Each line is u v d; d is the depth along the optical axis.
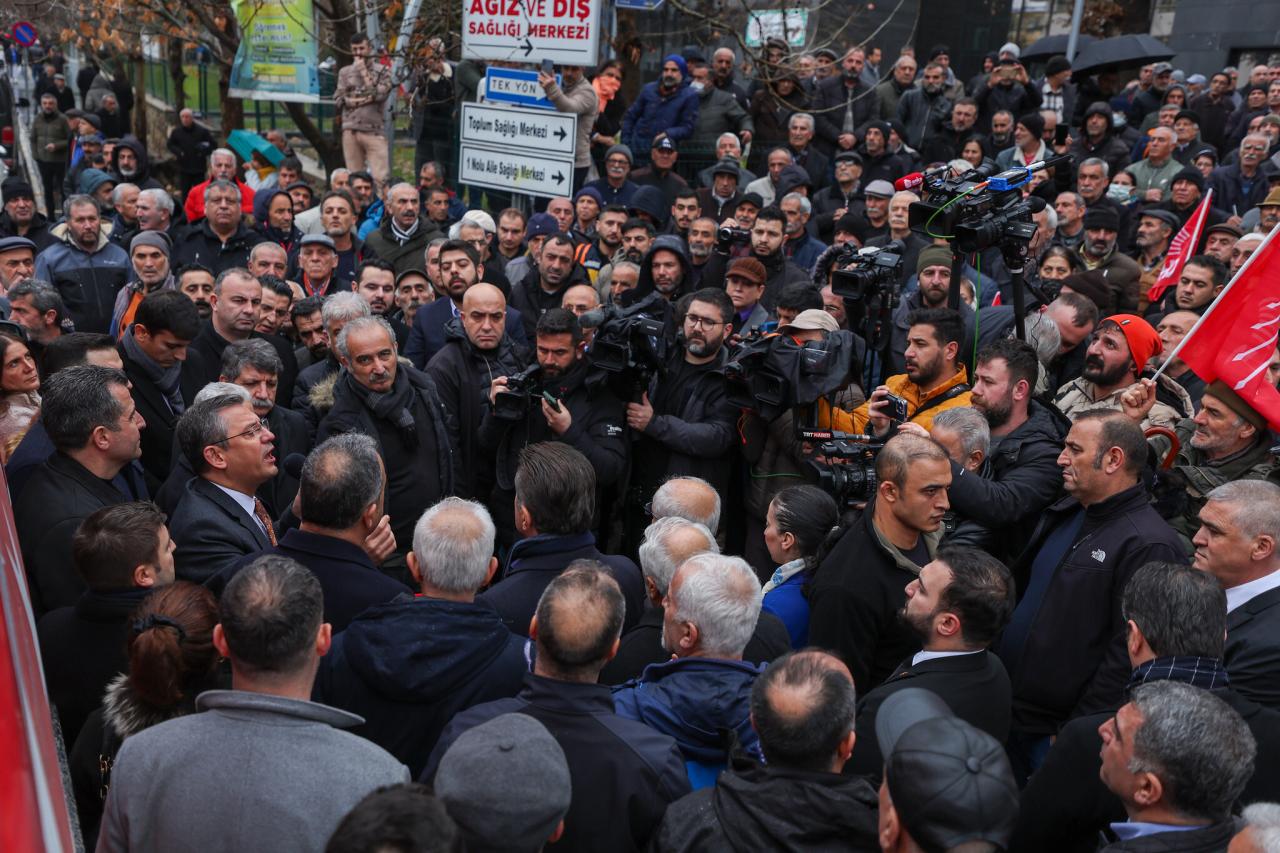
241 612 2.19
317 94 10.61
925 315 4.32
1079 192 8.29
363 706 2.66
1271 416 3.79
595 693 2.45
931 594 2.87
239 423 3.51
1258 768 2.51
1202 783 2.07
